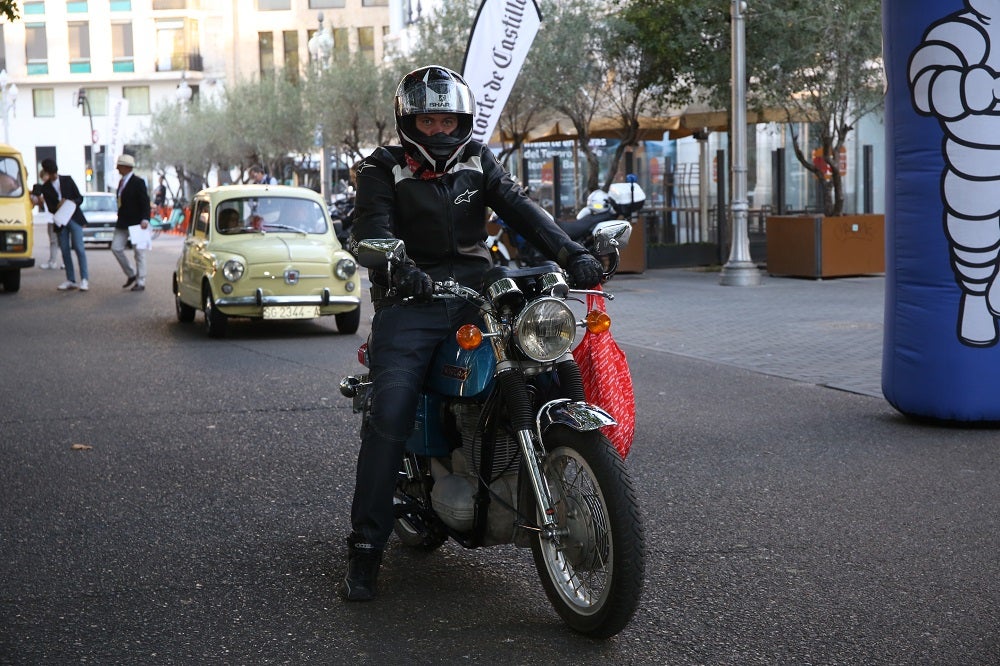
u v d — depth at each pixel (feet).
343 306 45.27
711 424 26.81
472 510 14.90
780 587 15.75
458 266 15.56
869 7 62.85
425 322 15.05
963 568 16.49
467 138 15.17
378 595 15.66
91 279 76.18
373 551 15.31
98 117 248.52
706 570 16.47
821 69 67.05
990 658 13.37
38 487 21.57
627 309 51.52
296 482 21.84
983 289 25.46
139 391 32.07
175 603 15.38
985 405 25.72
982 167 25.21
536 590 15.83
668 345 40.14
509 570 16.71
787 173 105.29
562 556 14.48
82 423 27.55
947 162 25.45
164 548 17.83
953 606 14.99
